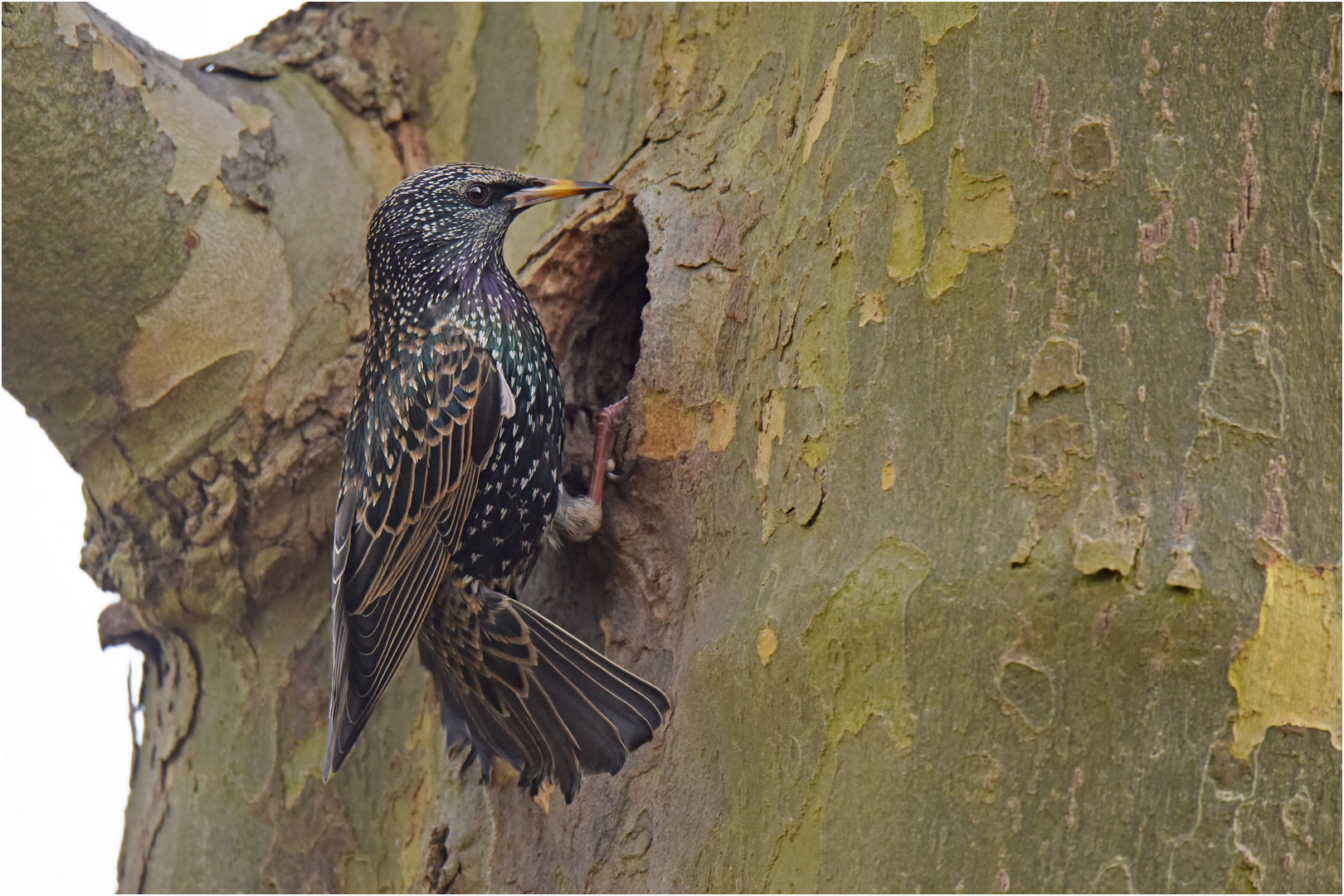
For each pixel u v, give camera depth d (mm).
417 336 8555
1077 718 5500
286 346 9359
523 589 9039
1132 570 5492
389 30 10469
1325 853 5352
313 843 9453
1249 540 5531
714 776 6836
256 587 9531
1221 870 5305
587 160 9461
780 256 7375
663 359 7895
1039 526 5668
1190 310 5840
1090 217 6004
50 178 8680
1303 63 6039
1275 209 5930
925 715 5723
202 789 9734
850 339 6516
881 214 6562
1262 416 5699
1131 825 5379
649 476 7914
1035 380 5887
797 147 7590
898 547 5945
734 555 7148
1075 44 6207
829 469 6414
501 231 8695
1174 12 6133
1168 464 5664
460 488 8344
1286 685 5445
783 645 6230
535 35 10125
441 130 10305
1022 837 5465
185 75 9805
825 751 6016
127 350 9164
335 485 9328
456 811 8797
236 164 9531
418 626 8102
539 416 8586
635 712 7504
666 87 9031
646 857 7273
